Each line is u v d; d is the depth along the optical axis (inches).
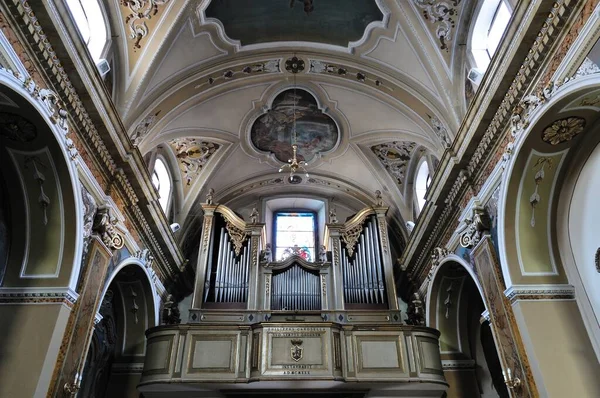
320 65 427.5
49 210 257.0
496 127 281.6
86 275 268.4
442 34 343.6
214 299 441.4
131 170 321.7
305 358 349.7
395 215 517.7
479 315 429.1
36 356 231.1
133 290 395.2
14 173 252.4
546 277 266.8
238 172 528.1
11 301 245.8
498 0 311.7
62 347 243.4
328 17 381.4
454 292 416.2
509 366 265.6
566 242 271.9
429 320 423.5
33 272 252.8
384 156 497.4
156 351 364.5
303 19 386.3
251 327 369.7
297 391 378.3
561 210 274.5
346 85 440.1
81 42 243.1
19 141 239.5
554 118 238.8
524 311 256.8
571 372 238.5
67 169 248.2
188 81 393.4
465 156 315.9
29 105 215.9
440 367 368.5
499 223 277.9
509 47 246.2
